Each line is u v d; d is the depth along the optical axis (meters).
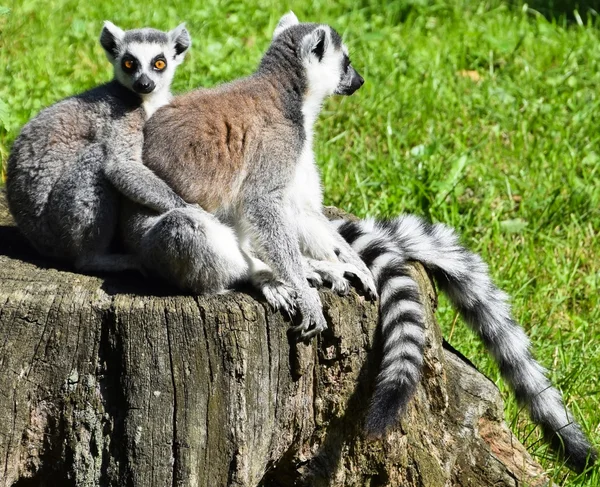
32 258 9.76
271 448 9.01
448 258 10.84
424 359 9.91
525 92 19.67
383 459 9.66
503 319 10.94
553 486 10.33
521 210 16.12
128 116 9.90
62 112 9.73
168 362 8.28
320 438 9.52
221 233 8.88
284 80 10.15
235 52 20.00
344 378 9.38
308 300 8.84
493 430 10.50
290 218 9.69
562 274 14.68
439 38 22.38
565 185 16.75
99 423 8.40
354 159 17.06
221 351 8.32
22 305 8.29
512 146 17.97
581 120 18.78
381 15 23.66
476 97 19.22
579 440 10.76
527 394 10.83
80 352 8.33
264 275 9.10
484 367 12.48
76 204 9.38
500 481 10.12
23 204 9.67
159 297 8.56
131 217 9.45
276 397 8.84
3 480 8.46
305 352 8.89
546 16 24.59
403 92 19.09
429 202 15.65
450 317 13.28
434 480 9.91
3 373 8.31
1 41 19.34
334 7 23.98
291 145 9.80
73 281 8.91
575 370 12.37
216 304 8.41
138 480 8.38
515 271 14.45
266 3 23.64
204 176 9.42
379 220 11.30
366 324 9.38
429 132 17.92
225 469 8.48
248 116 9.66
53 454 8.53
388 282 9.62
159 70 10.67
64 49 19.39
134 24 21.02
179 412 8.34
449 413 10.19
